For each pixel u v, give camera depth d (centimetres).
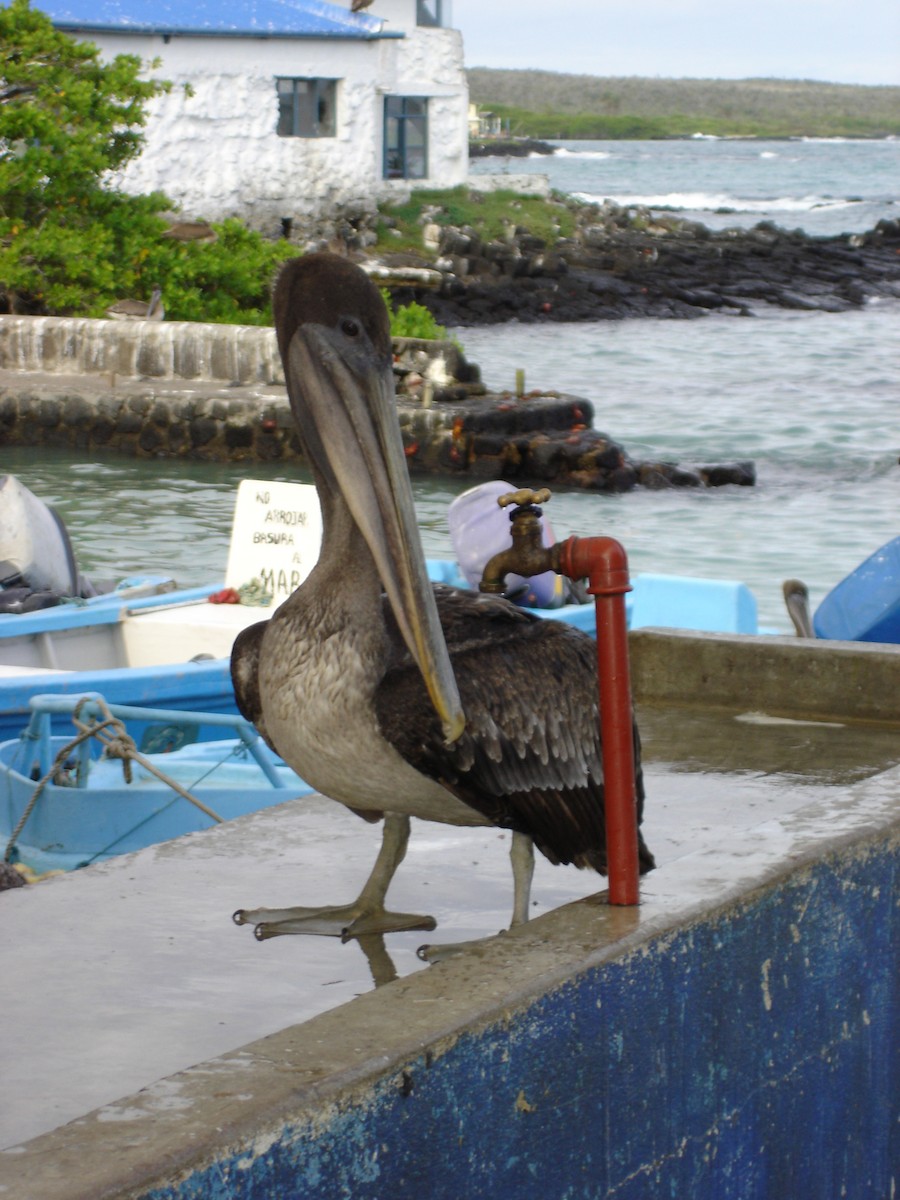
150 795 997
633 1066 434
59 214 3797
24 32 3700
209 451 3262
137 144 3916
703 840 652
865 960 536
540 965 411
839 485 3016
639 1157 439
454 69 6475
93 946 527
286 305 463
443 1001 389
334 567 460
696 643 910
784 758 796
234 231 4091
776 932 488
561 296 6344
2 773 1025
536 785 465
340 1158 347
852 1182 542
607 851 459
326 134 5859
